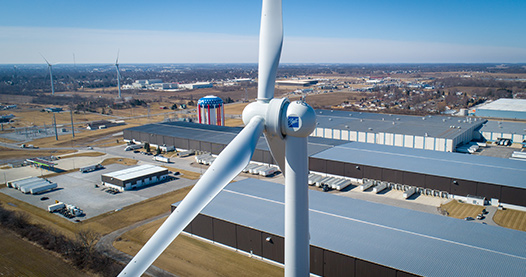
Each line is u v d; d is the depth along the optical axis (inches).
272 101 677.9
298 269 726.5
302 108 650.8
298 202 700.0
